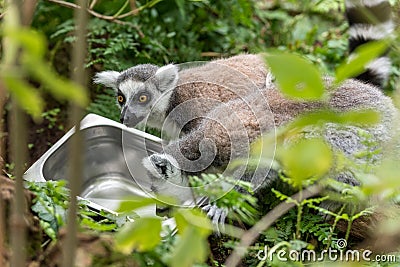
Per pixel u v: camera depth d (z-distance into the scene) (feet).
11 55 4.61
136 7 21.47
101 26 20.74
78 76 5.38
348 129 14.62
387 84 18.60
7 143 16.88
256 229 9.57
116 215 11.52
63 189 11.62
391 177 5.65
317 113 5.47
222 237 13.25
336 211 13.75
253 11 23.48
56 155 15.47
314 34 22.84
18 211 5.85
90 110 19.69
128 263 9.50
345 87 16.03
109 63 20.83
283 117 15.65
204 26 22.40
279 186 14.92
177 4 21.09
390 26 17.88
